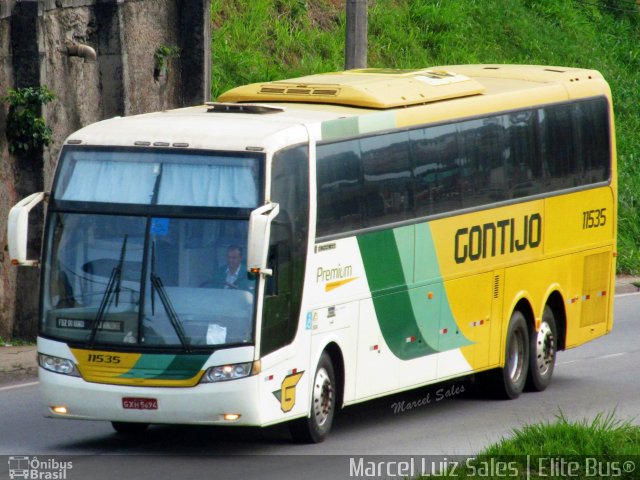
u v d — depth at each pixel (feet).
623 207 294.66
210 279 109.81
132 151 113.39
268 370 110.93
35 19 168.76
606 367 173.27
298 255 115.44
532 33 346.54
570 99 162.61
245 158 111.75
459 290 141.59
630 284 254.06
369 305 127.13
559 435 109.60
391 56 305.53
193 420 108.99
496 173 148.05
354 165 125.18
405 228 132.46
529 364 154.81
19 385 149.38
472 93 147.64
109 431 124.77
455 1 340.80
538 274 156.04
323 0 304.91
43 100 168.86
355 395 125.90
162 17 202.59
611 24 380.58
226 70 261.65
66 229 112.78
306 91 134.62
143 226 111.24
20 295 172.96
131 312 109.81
